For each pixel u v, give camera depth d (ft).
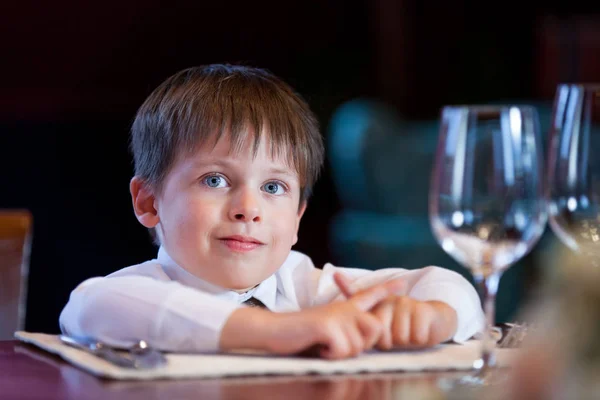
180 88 4.95
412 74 20.56
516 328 4.36
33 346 4.04
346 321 3.71
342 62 21.24
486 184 3.49
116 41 20.18
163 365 3.41
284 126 4.86
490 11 19.77
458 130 3.52
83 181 19.62
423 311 3.94
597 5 18.72
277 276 5.05
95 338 3.84
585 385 2.42
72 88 19.94
